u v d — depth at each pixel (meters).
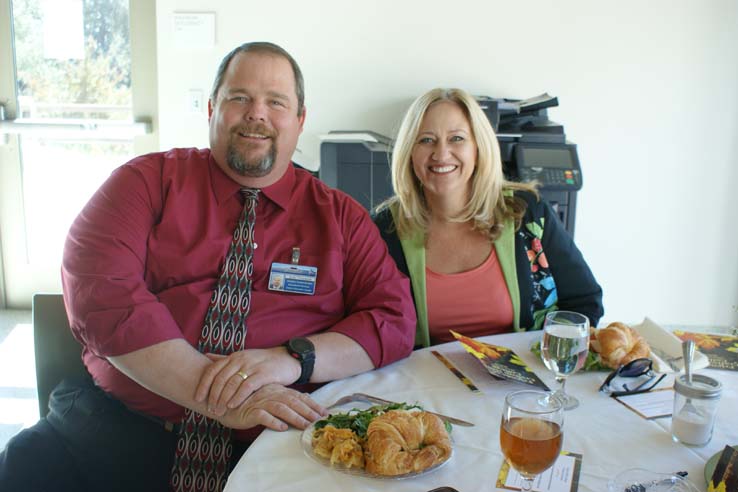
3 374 2.91
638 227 3.36
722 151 3.29
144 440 1.41
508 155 2.74
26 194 3.64
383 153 2.77
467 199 1.85
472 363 1.40
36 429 1.43
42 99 3.54
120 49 3.47
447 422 1.08
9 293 3.75
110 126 3.45
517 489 0.92
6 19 3.42
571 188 2.62
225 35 3.05
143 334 1.30
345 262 1.61
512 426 0.89
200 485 1.36
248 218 1.53
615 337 1.34
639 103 3.21
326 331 1.42
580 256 1.90
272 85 1.52
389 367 1.39
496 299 1.79
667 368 1.34
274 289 1.51
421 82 3.13
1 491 1.32
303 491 0.91
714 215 3.37
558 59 3.14
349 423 1.05
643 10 3.12
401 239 1.84
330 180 2.81
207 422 1.36
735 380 1.31
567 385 1.28
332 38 3.08
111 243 1.41
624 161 3.28
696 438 1.04
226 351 1.44
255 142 1.51
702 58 3.18
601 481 0.94
